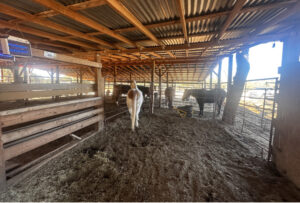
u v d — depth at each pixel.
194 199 1.36
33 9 1.84
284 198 1.35
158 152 2.28
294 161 1.53
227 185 1.54
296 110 1.52
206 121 4.38
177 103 8.66
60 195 1.37
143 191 1.44
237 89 3.94
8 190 1.41
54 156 2.02
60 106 2.17
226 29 2.54
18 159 1.99
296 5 1.58
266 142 2.76
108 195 1.38
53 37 2.92
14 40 1.49
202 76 9.05
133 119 3.16
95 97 3.02
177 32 2.71
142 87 7.11
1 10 1.73
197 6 1.77
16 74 6.52
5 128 3.32
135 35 2.94
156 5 1.75
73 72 10.37
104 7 1.84
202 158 2.13
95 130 3.17
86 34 2.82
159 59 5.31
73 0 1.60
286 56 2.11
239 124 4.12
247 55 3.73
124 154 2.20
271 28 2.36
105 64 6.75
